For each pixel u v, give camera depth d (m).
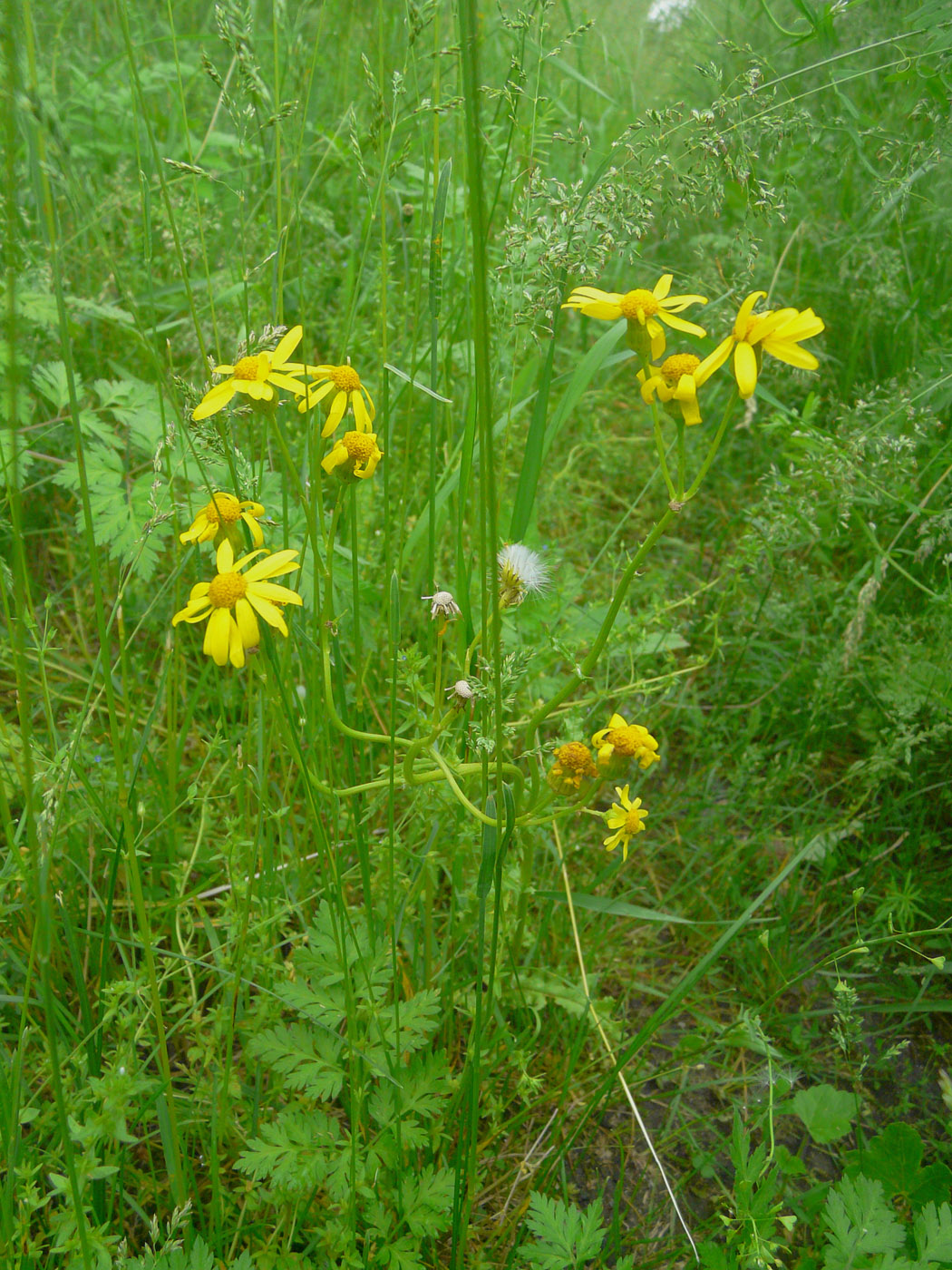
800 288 0.62
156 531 0.40
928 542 0.44
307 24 0.66
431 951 0.36
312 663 0.32
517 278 0.37
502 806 0.25
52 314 0.43
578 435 0.63
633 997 0.40
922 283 0.53
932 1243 0.27
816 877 0.44
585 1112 0.31
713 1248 0.28
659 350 0.25
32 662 0.43
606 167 0.33
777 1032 0.39
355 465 0.27
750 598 0.52
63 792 0.28
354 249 0.49
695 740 0.48
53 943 0.33
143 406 0.45
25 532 0.46
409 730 0.39
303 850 0.37
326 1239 0.28
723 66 0.61
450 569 0.48
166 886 0.38
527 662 0.27
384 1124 0.29
